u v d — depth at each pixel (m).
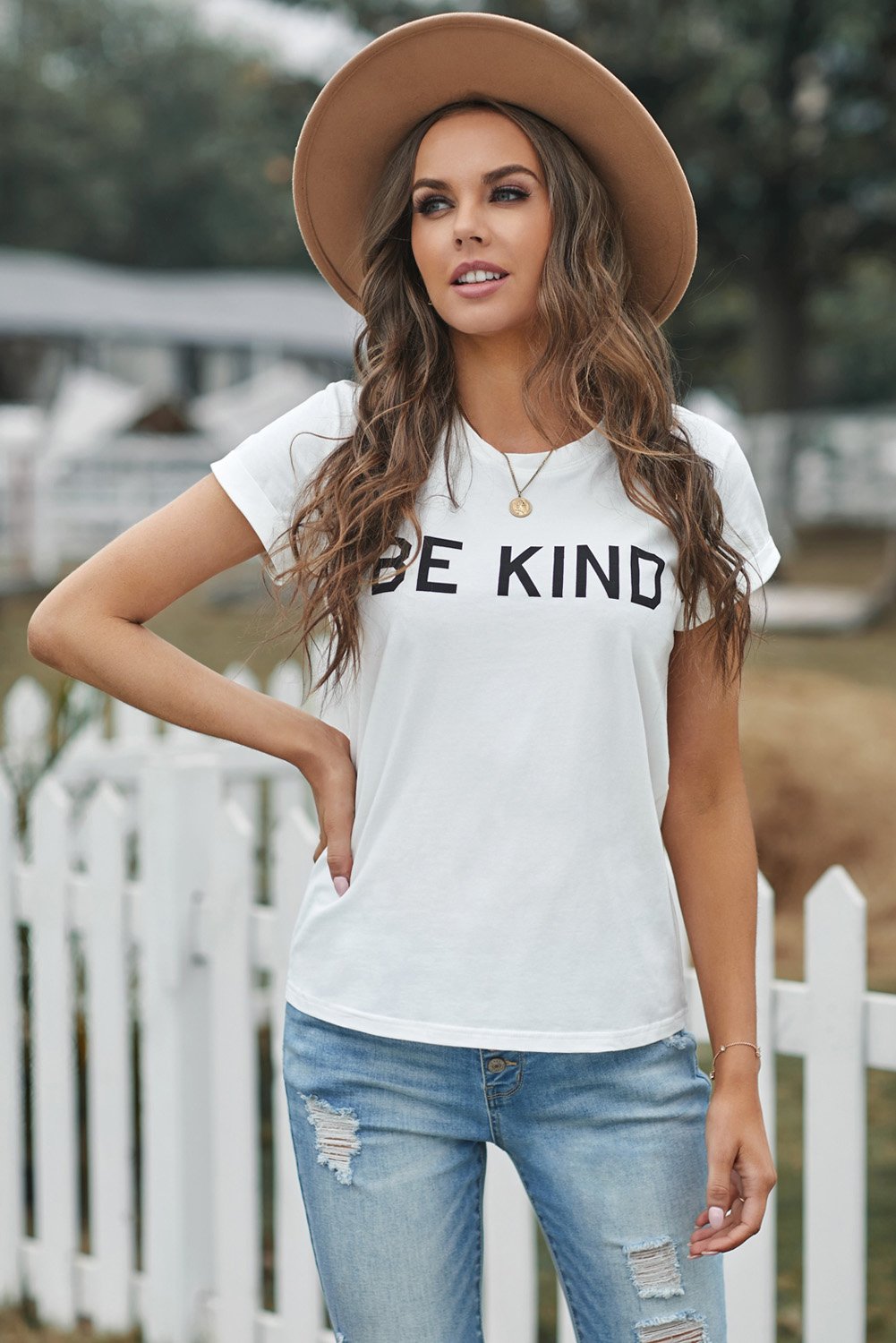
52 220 38.41
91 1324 3.24
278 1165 2.90
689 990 2.48
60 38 40.31
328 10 19.55
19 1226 3.36
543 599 1.76
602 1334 1.84
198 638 12.71
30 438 17.36
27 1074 3.75
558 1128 1.81
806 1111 2.36
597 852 1.78
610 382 1.87
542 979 1.77
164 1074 3.03
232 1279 2.98
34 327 26.92
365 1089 1.82
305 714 1.93
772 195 20.30
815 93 20.00
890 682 10.13
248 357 30.30
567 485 1.82
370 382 1.91
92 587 1.86
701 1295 1.83
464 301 1.87
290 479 1.91
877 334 35.88
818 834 5.64
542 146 1.88
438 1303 1.81
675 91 19.19
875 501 23.00
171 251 41.56
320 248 2.16
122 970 3.14
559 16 19.11
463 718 1.78
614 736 1.78
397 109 1.96
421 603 1.78
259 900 5.27
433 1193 1.81
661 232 2.03
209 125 40.28
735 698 1.92
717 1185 1.80
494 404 1.92
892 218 21.39
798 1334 3.11
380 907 1.81
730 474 1.93
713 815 1.94
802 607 13.32
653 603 1.80
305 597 1.88
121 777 4.59
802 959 5.08
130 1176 3.17
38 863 3.27
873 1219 3.58
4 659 11.37
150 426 20.83
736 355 29.05
